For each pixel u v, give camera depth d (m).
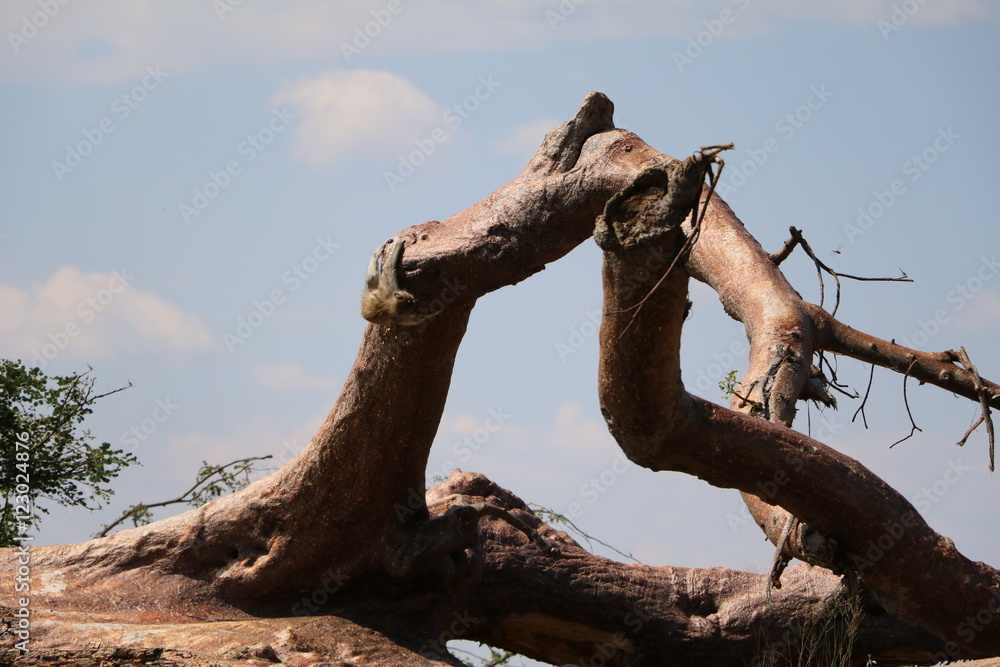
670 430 10.78
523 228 10.59
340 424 12.37
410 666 11.58
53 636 11.22
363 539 12.79
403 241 10.77
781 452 11.23
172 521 13.30
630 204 9.26
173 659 10.09
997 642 12.08
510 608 14.16
